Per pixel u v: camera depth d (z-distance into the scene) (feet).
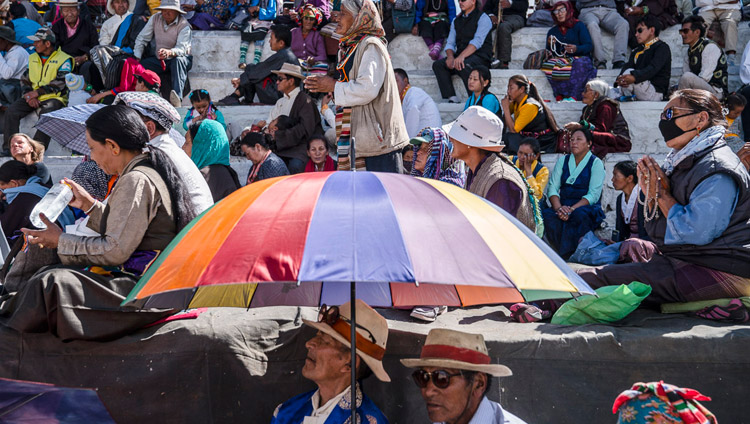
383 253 11.37
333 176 13.41
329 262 11.19
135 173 18.10
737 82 45.93
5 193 27.99
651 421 11.69
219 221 12.67
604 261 28.02
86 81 43.55
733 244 19.24
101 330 17.33
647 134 41.60
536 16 48.21
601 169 34.06
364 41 24.88
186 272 11.84
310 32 44.19
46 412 10.89
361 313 15.75
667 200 19.47
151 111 20.18
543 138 38.32
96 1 54.80
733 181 18.93
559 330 18.54
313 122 36.86
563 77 43.55
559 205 33.88
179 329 17.79
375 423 15.66
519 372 17.79
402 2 45.93
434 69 44.24
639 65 43.01
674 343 17.79
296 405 16.57
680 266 19.95
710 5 46.42
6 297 18.58
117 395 17.39
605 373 17.79
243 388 17.74
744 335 17.83
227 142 30.94
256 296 17.57
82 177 25.67
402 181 13.34
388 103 25.22
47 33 43.04
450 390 14.37
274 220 12.14
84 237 17.78
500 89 44.42
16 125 41.88
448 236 12.03
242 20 47.26
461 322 20.02
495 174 21.30
